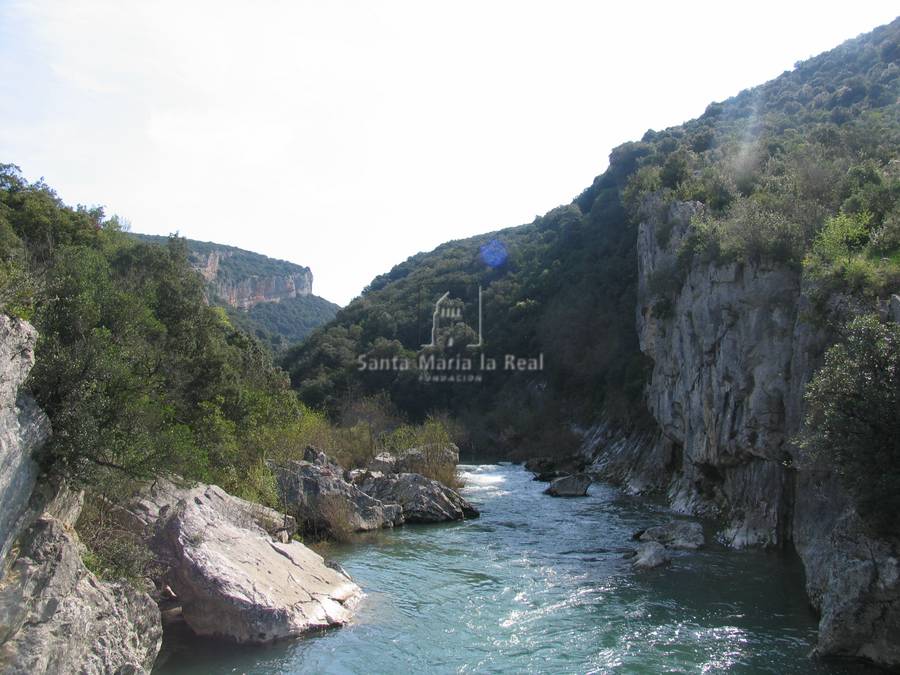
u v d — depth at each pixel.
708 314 26.70
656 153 59.31
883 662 12.01
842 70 57.59
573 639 14.40
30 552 9.45
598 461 49.88
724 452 25.19
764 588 17.72
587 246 73.94
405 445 40.44
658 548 21.41
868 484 11.80
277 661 12.91
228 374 27.97
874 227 20.16
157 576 13.89
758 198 28.25
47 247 25.80
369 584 18.58
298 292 188.38
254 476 23.56
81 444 10.70
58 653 9.10
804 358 18.62
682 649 13.69
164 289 28.02
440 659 13.30
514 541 24.64
